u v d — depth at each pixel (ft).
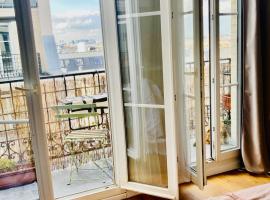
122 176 9.11
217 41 9.57
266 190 4.55
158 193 8.79
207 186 9.52
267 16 9.40
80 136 11.20
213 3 9.39
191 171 9.19
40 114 7.52
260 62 9.48
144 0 8.23
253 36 9.36
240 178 9.98
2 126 11.21
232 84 10.18
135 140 9.05
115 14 8.29
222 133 11.14
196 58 8.02
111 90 8.79
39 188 7.87
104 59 8.73
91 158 12.82
